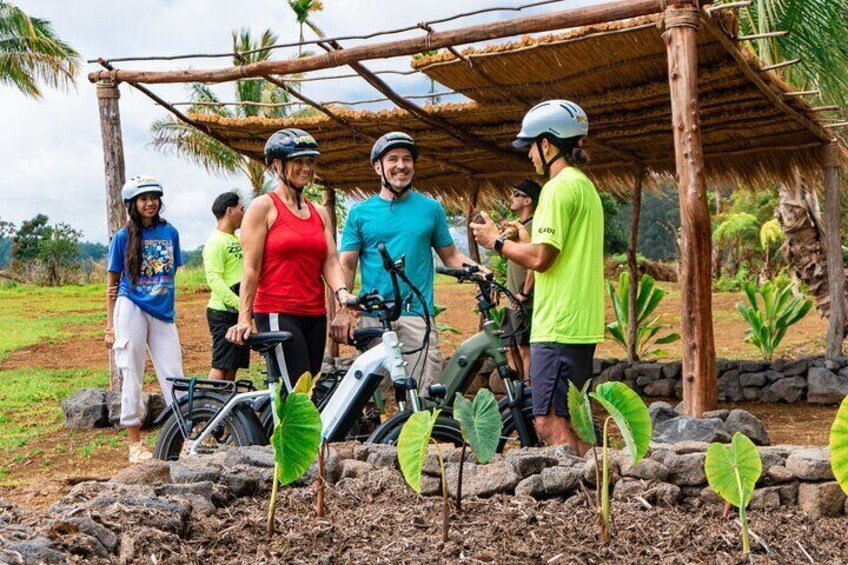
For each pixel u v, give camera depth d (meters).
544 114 4.23
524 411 4.58
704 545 2.99
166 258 6.17
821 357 9.05
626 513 3.26
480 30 6.45
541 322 4.22
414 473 2.88
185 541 2.92
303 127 9.15
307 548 2.93
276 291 4.73
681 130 5.47
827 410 8.24
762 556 2.90
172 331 6.24
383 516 3.25
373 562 2.80
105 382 11.27
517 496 3.44
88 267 38.59
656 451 3.63
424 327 5.15
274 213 4.74
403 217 5.19
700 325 5.40
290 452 2.93
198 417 4.61
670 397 9.38
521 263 4.18
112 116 8.45
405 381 4.11
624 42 6.51
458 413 3.00
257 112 22.72
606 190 10.30
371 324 5.17
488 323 4.78
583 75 7.23
